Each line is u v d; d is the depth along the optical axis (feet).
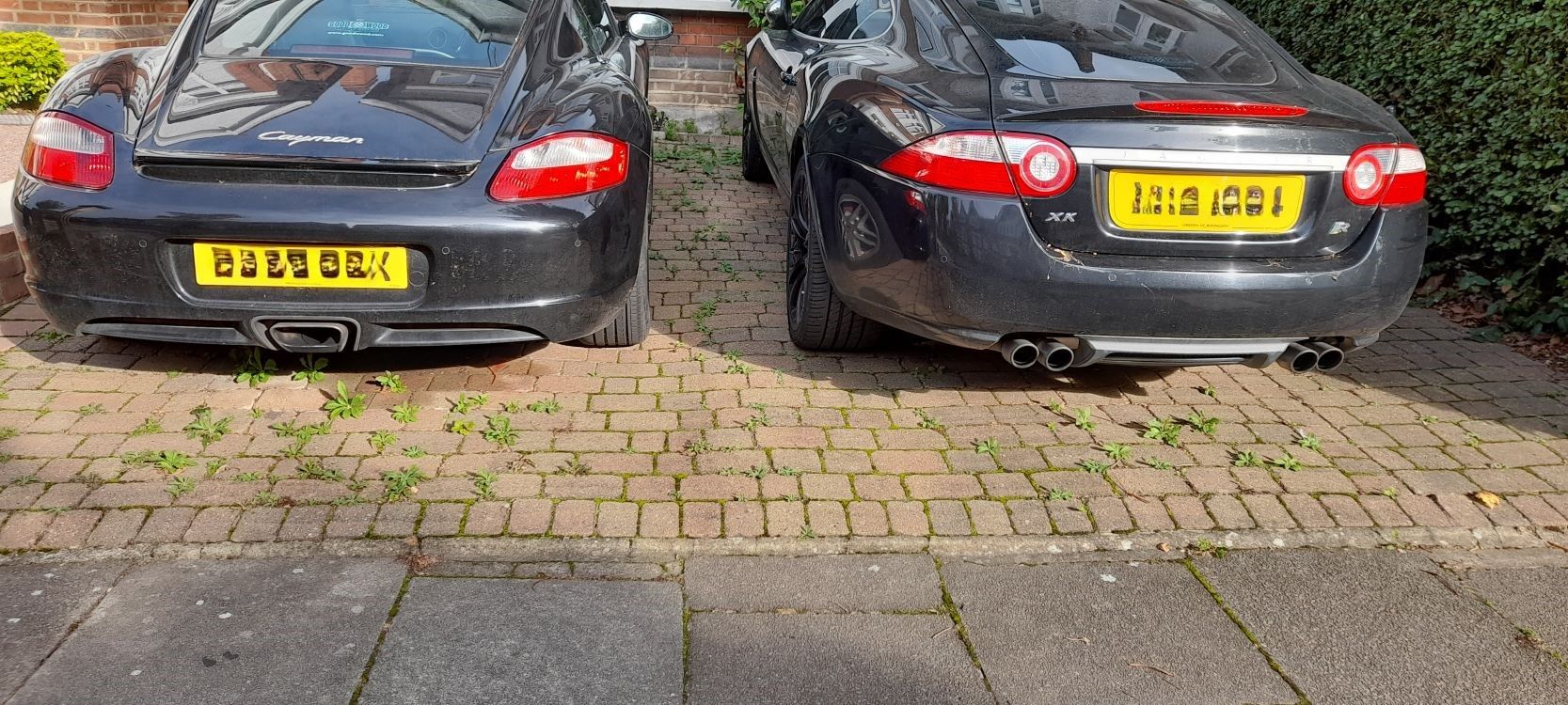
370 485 9.45
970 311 9.94
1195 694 7.40
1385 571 9.02
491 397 11.33
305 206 9.67
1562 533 9.69
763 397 11.60
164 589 7.99
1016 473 10.24
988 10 11.85
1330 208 9.82
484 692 7.11
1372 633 8.18
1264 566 9.02
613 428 10.75
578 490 9.56
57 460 9.54
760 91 17.83
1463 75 15.53
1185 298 9.67
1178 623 8.20
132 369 11.50
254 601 7.92
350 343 10.31
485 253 9.98
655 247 17.20
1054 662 7.68
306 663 7.29
